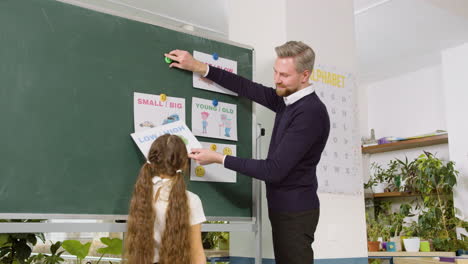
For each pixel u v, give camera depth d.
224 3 3.93
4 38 1.68
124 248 1.65
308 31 2.78
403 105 5.73
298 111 1.93
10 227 1.58
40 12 1.76
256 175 1.89
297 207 1.96
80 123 1.80
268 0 2.79
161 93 2.03
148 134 1.92
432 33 4.55
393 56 5.14
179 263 1.59
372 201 5.30
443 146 5.25
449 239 4.33
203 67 2.14
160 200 1.66
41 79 1.73
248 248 2.68
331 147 2.76
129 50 1.96
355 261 2.75
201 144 2.13
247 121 2.31
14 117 1.66
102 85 1.87
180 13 4.13
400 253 3.59
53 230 1.67
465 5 3.82
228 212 2.17
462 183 4.69
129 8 4.04
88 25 1.87
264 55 2.76
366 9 4.06
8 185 1.62
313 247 2.56
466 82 4.78
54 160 1.73
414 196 5.38
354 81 2.98
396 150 5.70
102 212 1.81
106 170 1.84
